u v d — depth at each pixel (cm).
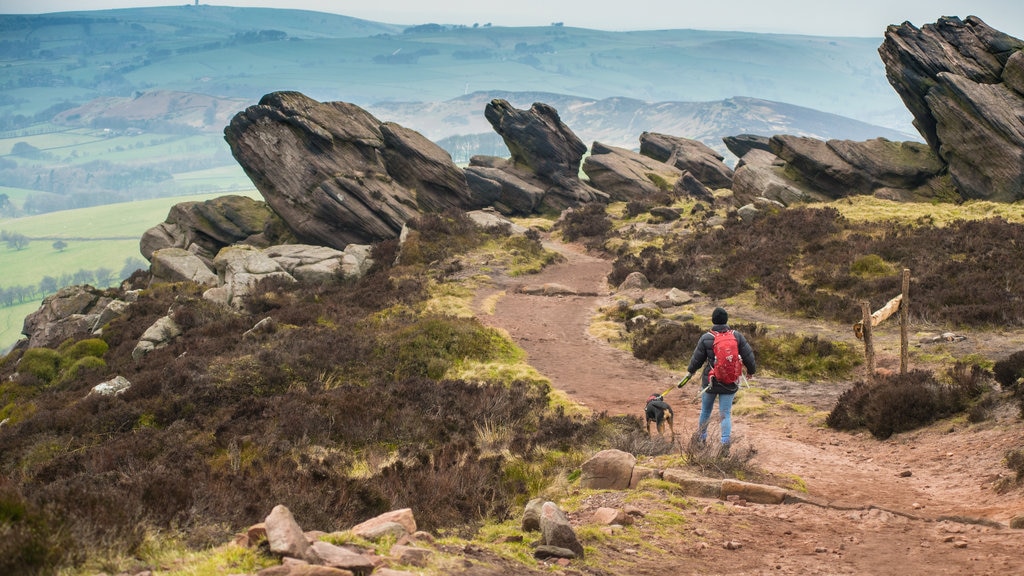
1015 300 2231
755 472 1010
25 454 1633
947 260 2791
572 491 938
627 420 1448
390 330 2461
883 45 5012
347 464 1140
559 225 5772
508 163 7200
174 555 485
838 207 4172
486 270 3925
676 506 832
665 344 2294
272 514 468
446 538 601
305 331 2527
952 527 768
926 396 1355
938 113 4491
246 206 5612
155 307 3709
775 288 2802
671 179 6906
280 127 5234
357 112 5622
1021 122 4197
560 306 3231
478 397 1611
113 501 538
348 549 477
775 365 2067
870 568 621
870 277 2783
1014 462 975
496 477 998
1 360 4062
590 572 552
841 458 1201
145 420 1739
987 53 4697
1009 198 4125
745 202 5059
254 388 1873
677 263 3509
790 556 662
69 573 439
